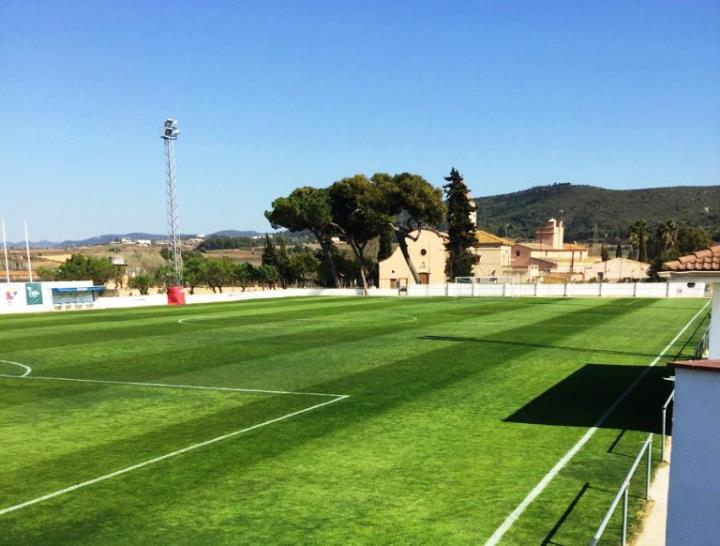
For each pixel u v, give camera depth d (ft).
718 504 12.66
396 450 32.48
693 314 111.86
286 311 135.64
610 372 54.70
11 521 24.44
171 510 25.09
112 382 54.70
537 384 49.65
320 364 61.87
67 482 28.84
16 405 46.34
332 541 21.84
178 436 36.35
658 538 21.36
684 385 13.07
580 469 28.91
